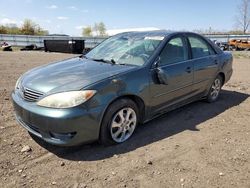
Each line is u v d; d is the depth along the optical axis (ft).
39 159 11.53
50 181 10.15
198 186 10.12
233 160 11.95
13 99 12.87
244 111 18.37
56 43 87.76
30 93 11.93
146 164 11.38
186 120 16.34
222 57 19.70
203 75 17.67
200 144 13.33
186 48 16.58
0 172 10.55
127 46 15.66
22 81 13.23
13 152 11.98
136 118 13.53
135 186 10.00
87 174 10.61
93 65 14.03
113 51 15.71
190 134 14.42
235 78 31.68
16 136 13.44
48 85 11.81
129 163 11.42
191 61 16.56
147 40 15.62
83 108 11.16
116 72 12.78
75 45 85.05
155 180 10.37
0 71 31.50
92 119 11.46
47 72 13.33
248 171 11.16
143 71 13.46
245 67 43.75
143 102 13.56
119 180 10.30
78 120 11.06
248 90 24.85
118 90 12.22
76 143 11.43
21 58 51.49
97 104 11.52
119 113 12.62
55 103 11.06
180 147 12.94
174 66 15.14
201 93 18.24
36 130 11.85
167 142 13.39
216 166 11.44
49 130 11.18
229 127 15.57
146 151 12.42
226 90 24.43
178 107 16.63
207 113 17.66
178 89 15.60
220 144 13.41
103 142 12.41
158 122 15.85
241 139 14.05
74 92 11.15
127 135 13.38
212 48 19.11
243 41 123.44
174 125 15.52
